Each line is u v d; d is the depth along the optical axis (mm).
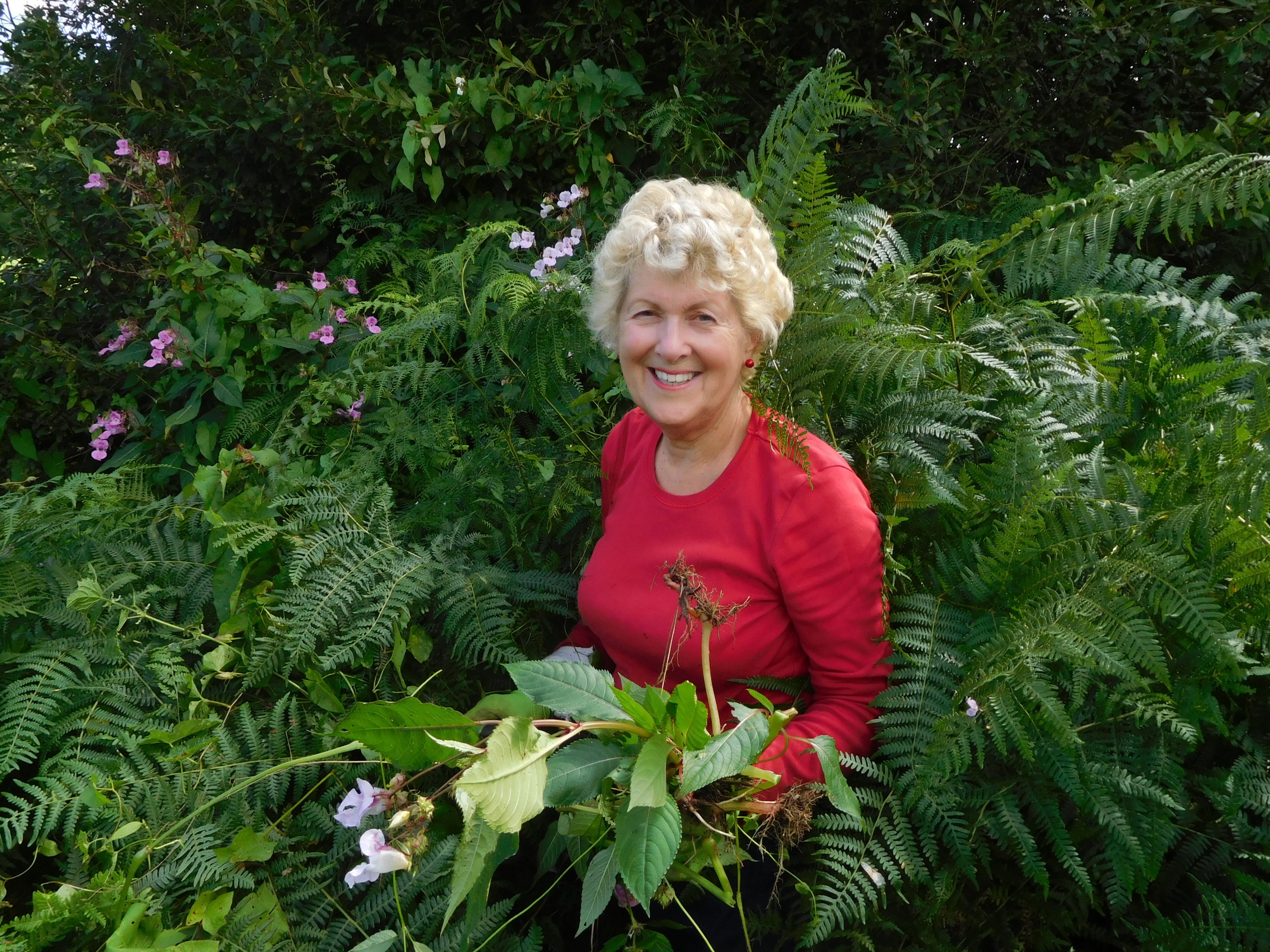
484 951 1680
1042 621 1595
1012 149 3307
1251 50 3080
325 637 2018
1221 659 1515
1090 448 1980
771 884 1707
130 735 1906
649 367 1735
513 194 3621
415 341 2609
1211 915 1510
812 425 1967
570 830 1483
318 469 2723
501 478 2496
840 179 3379
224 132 3650
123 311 3646
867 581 1691
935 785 1591
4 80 3908
